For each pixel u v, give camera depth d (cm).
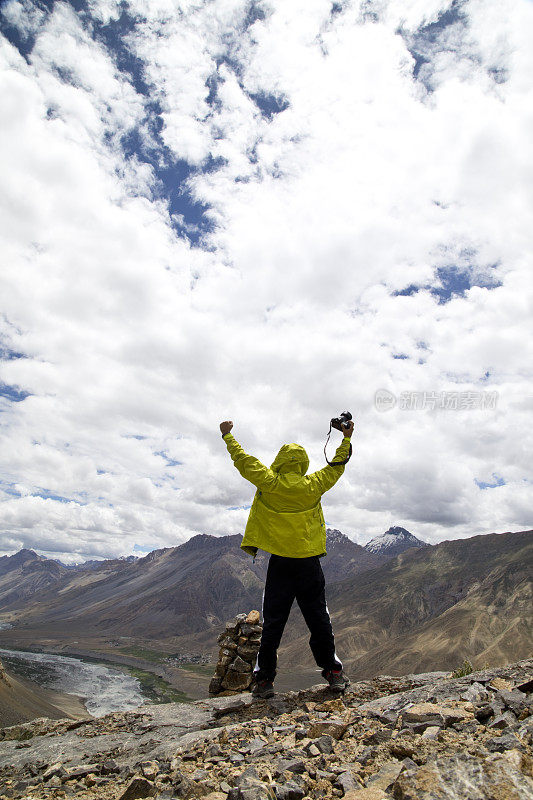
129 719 809
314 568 671
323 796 334
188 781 371
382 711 527
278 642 691
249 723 561
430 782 296
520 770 295
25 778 602
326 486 682
